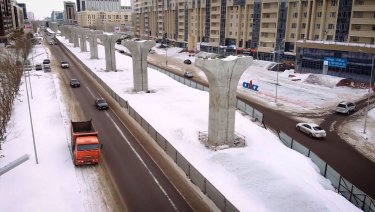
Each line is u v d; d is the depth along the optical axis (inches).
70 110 1840.6
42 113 1765.5
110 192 964.6
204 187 951.6
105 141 1366.9
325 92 2415.1
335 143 1432.1
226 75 1219.9
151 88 2384.4
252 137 1396.4
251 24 3939.5
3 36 5556.1
